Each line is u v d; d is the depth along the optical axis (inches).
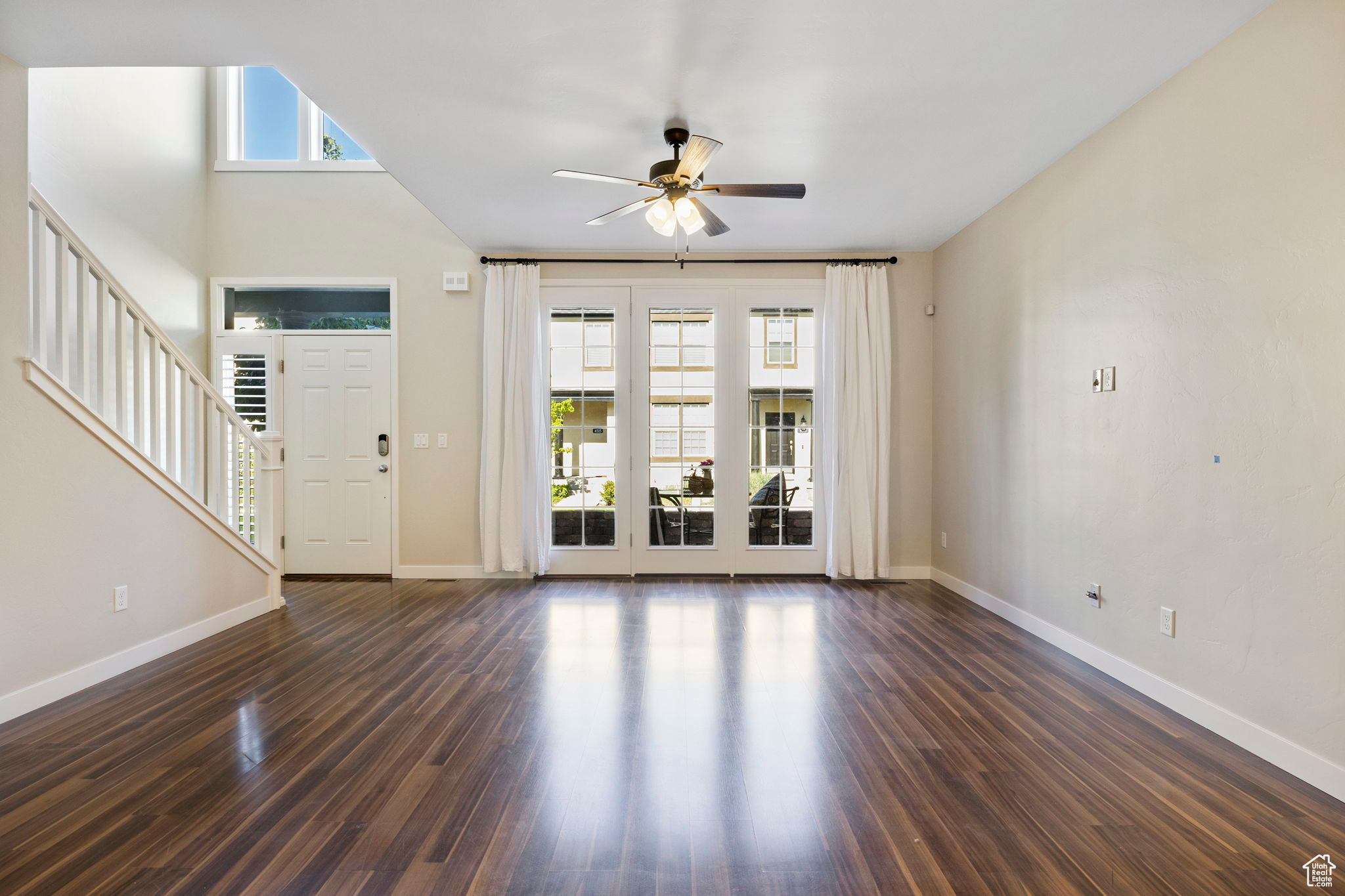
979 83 115.7
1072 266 142.8
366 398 221.8
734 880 69.7
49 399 117.6
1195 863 72.6
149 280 196.7
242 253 219.5
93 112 178.2
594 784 89.2
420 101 121.6
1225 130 102.7
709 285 220.2
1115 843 76.2
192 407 158.7
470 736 103.5
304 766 93.7
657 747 100.0
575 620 170.4
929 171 153.8
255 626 164.7
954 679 128.4
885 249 216.8
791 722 108.7
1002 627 164.1
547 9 95.0
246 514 185.0
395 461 220.5
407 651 145.6
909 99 121.3
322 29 99.6
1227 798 85.7
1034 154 145.1
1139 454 122.3
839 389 213.3
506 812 82.3
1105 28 100.0
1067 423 144.8
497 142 138.1
